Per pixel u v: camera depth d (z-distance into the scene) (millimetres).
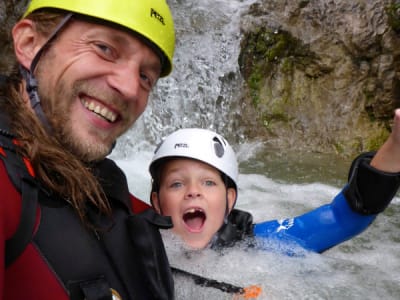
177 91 1722
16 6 1708
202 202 634
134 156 1535
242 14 1816
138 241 374
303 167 1419
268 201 1107
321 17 1638
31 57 375
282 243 655
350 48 1571
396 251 809
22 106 347
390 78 1509
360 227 639
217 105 1739
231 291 523
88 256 345
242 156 1534
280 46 1685
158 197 673
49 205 339
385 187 578
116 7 366
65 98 363
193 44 1783
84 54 362
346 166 1432
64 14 366
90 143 371
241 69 1737
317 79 1632
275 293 544
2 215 291
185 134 670
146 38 375
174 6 1897
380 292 601
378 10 1544
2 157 310
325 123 1595
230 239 646
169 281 395
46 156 338
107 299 339
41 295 317
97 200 372
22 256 311
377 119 1549
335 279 613
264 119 1672
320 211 666
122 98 373
